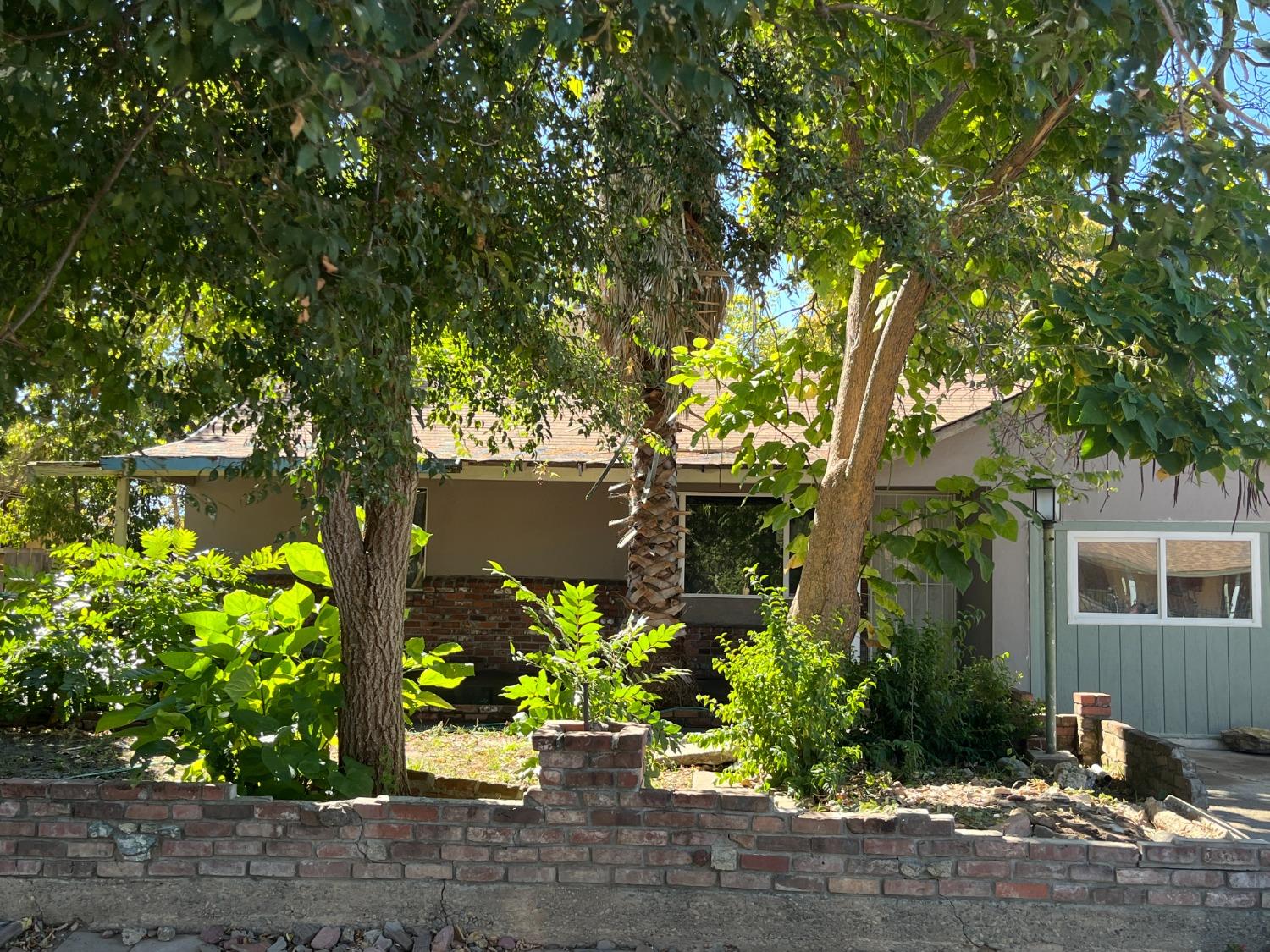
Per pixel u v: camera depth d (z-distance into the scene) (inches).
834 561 309.4
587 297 254.7
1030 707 344.8
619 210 250.7
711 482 480.1
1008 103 252.5
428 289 201.9
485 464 420.8
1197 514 428.1
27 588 351.3
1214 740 420.2
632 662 285.1
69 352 178.4
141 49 165.3
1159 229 195.2
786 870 194.9
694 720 400.5
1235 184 217.6
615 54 175.8
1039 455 366.3
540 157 234.2
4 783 202.4
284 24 121.2
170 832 200.4
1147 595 429.4
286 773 227.0
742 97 215.6
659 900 196.1
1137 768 311.3
